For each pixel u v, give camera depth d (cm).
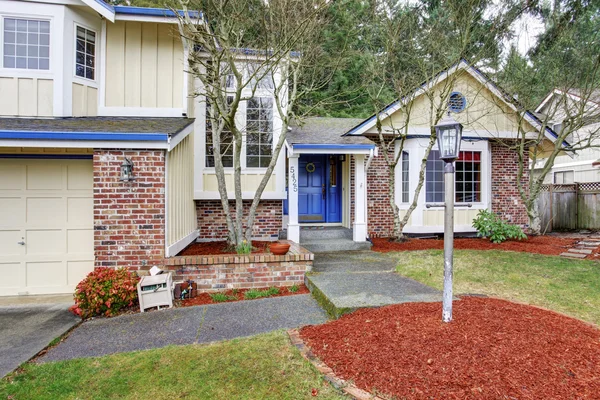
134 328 436
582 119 938
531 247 851
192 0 696
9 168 604
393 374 280
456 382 263
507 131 1062
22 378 316
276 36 712
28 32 697
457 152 361
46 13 698
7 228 603
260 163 889
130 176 551
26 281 607
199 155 854
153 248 561
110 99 771
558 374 272
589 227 1223
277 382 293
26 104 695
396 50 971
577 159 1630
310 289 566
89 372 324
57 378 315
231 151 875
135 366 332
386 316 394
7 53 690
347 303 448
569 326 365
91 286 495
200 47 802
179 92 791
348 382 282
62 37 702
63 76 705
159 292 516
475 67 977
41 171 610
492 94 1027
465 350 301
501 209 1091
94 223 548
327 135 941
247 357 338
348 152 830
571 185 1277
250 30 794
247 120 884
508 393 251
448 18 913
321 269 649
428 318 375
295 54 826
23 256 607
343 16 1023
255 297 551
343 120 1162
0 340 404
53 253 613
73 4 707
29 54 698
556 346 312
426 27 973
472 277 598
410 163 1005
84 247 620
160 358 346
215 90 714
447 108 914
